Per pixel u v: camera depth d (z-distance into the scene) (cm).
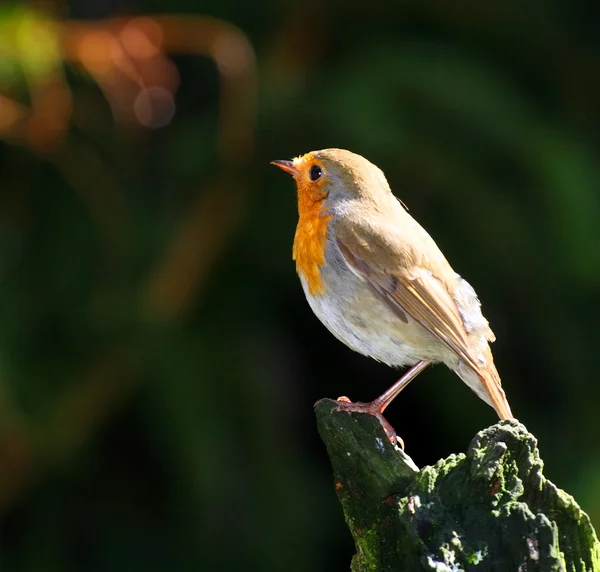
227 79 1080
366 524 550
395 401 1189
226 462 1030
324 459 1177
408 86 1074
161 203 1114
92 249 1086
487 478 482
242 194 1090
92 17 1231
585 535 486
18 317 1034
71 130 1116
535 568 466
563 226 1046
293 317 1209
